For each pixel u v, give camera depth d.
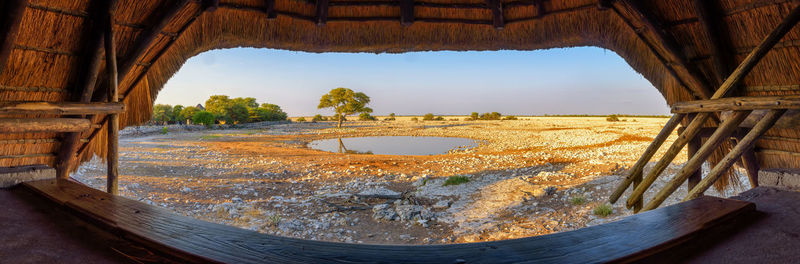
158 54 5.32
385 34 6.27
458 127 49.00
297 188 10.70
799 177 2.55
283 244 1.30
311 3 5.83
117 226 1.62
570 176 11.08
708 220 1.71
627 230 1.53
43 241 1.63
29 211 2.12
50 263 1.40
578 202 7.93
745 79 4.44
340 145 27.09
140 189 9.70
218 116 55.50
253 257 1.20
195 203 8.52
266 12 5.66
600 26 5.64
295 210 8.20
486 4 5.99
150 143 24.61
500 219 7.34
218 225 1.54
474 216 7.65
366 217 7.78
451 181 10.70
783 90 4.11
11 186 2.75
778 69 4.04
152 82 5.54
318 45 6.20
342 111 54.66
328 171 13.77
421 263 1.13
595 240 1.39
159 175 12.41
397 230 6.96
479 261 1.15
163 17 4.68
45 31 4.07
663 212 1.84
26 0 3.35
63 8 4.05
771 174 2.74
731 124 3.45
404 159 17.11
